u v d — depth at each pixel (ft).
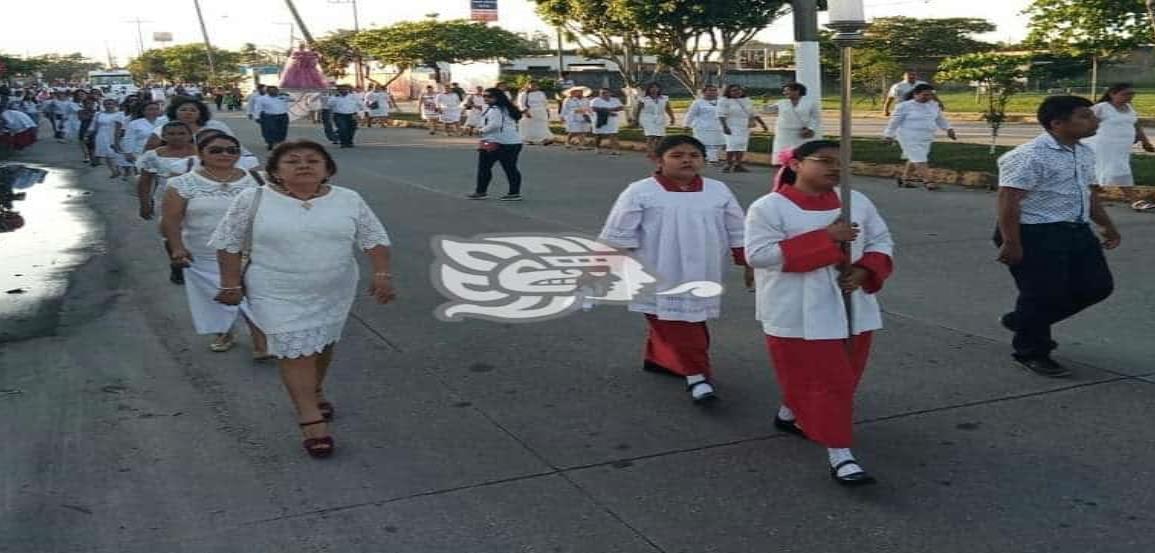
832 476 14.39
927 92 44.45
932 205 40.16
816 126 47.11
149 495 14.05
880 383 18.48
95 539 12.73
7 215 41.98
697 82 94.99
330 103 79.56
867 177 49.88
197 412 17.40
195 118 24.34
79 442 16.01
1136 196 38.50
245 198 14.89
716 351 20.80
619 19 91.09
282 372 15.46
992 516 13.16
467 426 16.66
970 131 84.89
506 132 42.80
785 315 13.98
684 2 86.07
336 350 21.07
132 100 59.31
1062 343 20.68
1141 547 12.26
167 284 27.71
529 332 22.22
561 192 46.09
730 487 14.20
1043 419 16.51
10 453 15.56
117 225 38.86
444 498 13.91
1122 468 14.55
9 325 23.47
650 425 16.63
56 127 96.58
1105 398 17.42
